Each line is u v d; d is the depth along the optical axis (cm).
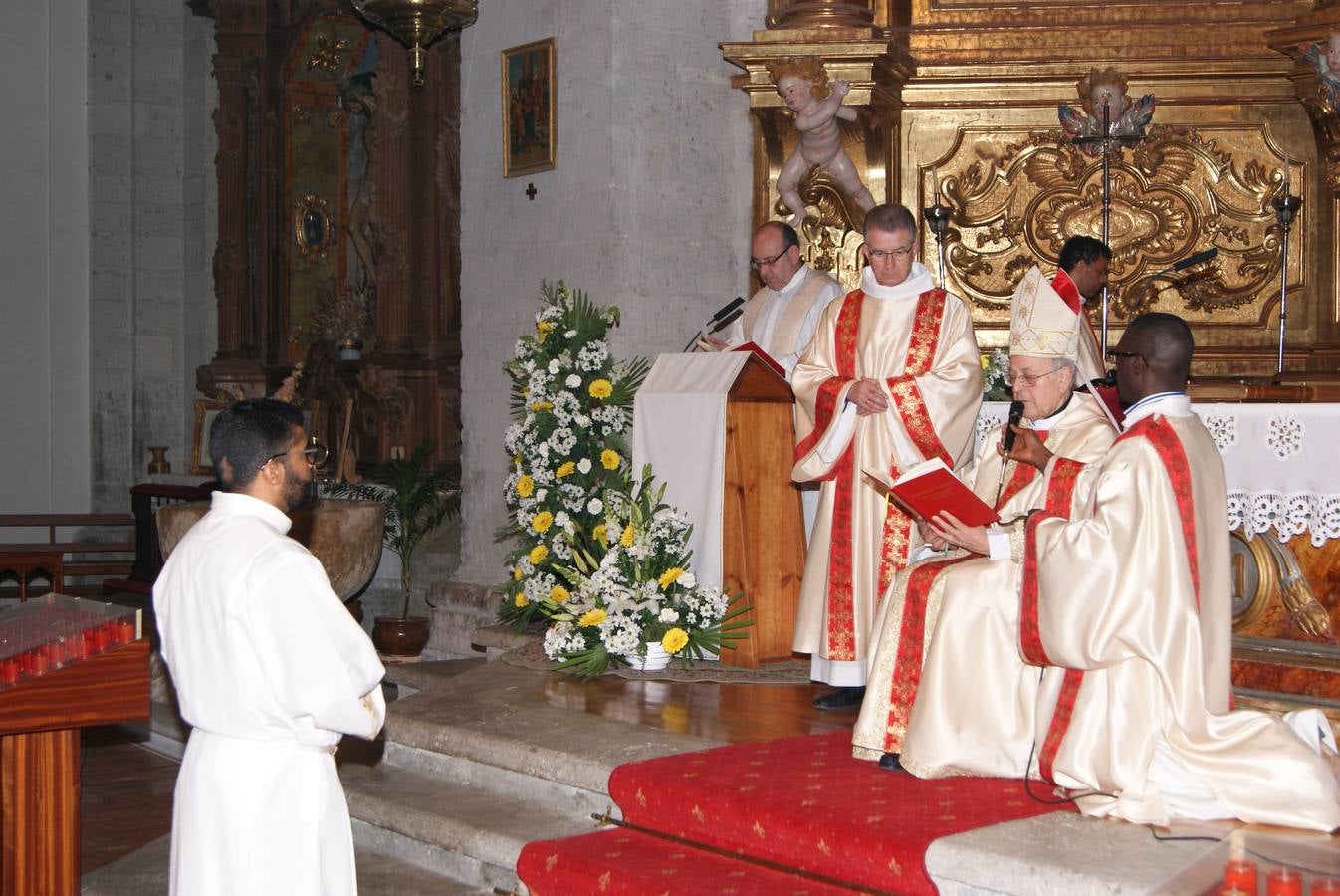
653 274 763
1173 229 788
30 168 1342
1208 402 548
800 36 748
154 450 1303
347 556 845
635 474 627
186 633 314
